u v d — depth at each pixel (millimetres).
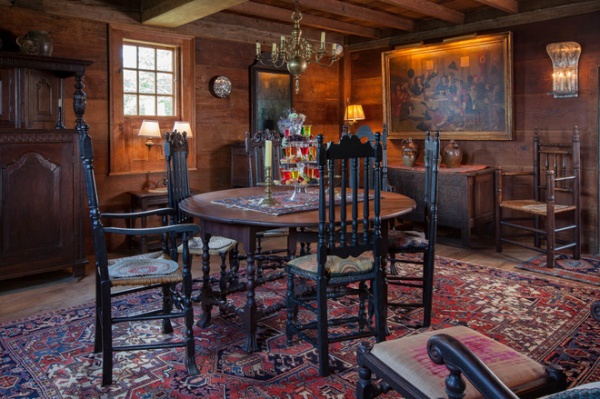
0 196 3490
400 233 3148
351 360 2432
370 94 6352
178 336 2738
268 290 3541
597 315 1651
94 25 4480
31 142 3607
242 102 5602
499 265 4195
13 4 4023
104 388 2170
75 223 3855
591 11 4484
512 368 1426
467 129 5340
